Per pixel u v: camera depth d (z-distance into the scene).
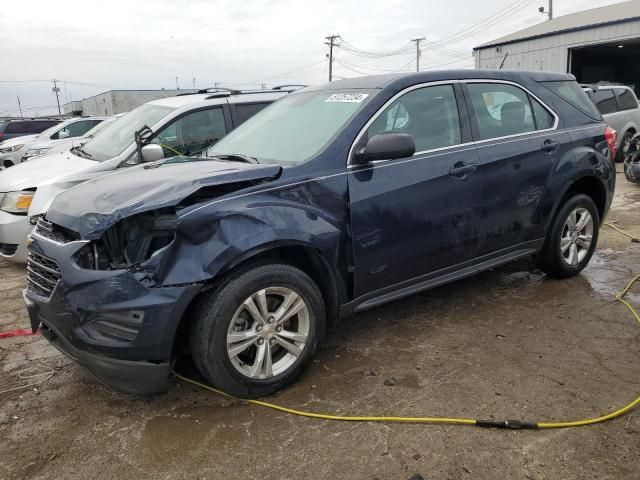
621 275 5.02
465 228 3.93
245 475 2.50
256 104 6.61
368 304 3.57
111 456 2.67
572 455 2.55
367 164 3.46
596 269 5.22
